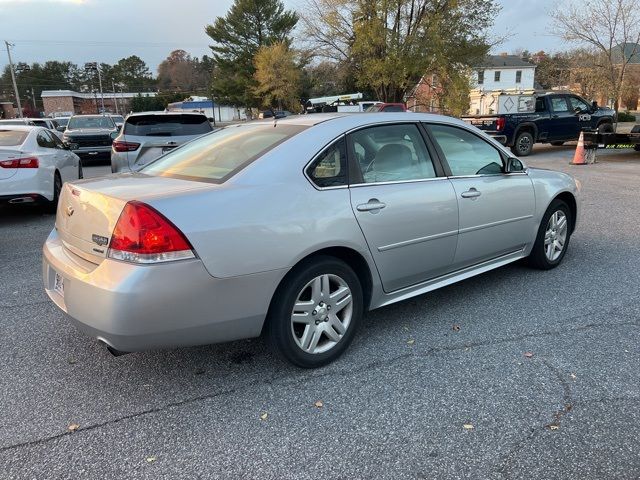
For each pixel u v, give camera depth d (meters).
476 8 23.86
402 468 2.30
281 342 2.98
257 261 2.76
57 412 2.77
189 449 2.46
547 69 33.88
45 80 109.94
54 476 2.28
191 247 2.57
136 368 3.24
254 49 53.59
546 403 2.75
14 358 3.38
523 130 15.84
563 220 4.99
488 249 4.20
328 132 3.27
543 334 3.58
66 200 3.16
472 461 2.33
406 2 22.88
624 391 2.85
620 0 18.42
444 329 3.71
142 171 3.62
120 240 2.56
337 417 2.69
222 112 79.69
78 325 2.75
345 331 3.27
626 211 7.58
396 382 3.01
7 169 7.38
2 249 6.18
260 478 2.27
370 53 24.25
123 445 2.50
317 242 2.97
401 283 3.61
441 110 26.14
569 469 2.27
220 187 2.81
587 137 13.39
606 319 3.80
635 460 2.31
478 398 2.82
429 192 3.62
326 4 25.41
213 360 3.32
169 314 2.57
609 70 19.41
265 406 2.80
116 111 92.00
